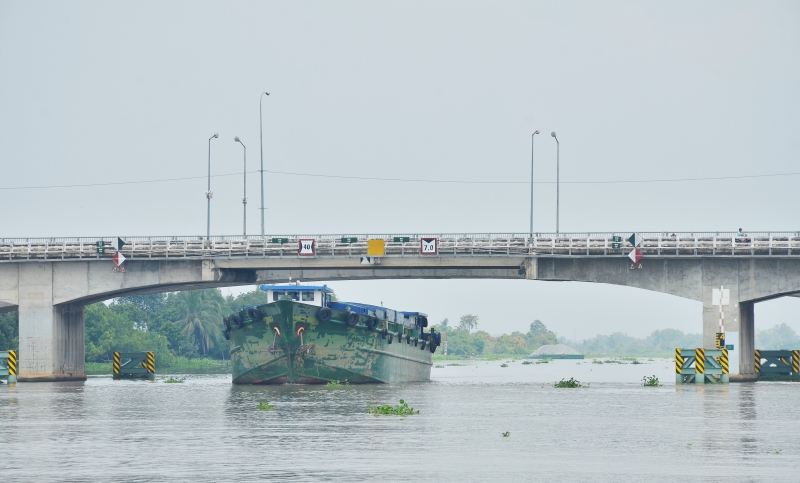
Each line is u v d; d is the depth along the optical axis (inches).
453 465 2795.3
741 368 7549.2
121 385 7244.1
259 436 3420.3
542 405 4825.3
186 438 3380.9
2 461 2881.4
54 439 3383.4
